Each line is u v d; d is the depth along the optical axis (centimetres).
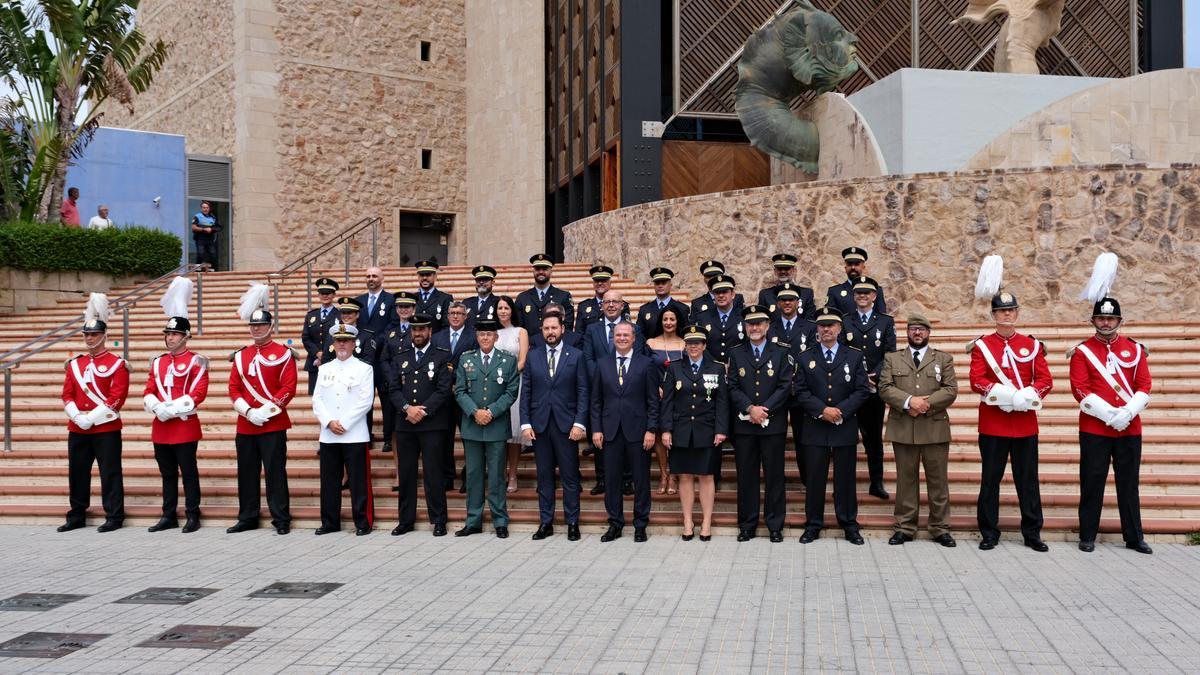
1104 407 834
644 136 2123
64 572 801
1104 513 935
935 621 632
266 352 988
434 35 2806
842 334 997
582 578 764
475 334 1038
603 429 931
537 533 940
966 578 754
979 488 1001
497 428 952
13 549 904
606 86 2236
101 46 2067
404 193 2752
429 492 966
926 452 895
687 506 927
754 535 929
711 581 750
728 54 2200
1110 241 1382
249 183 2548
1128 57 2297
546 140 2631
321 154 2639
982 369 887
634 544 906
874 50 2241
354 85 2688
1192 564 797
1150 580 741
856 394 903
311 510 1030
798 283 1476
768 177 2222
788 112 1884
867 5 2239
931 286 1420
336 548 897
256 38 2559
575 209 2444
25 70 2020
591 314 1128
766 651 571
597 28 2281
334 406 970
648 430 920
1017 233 1402
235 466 1142
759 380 911
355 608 676
